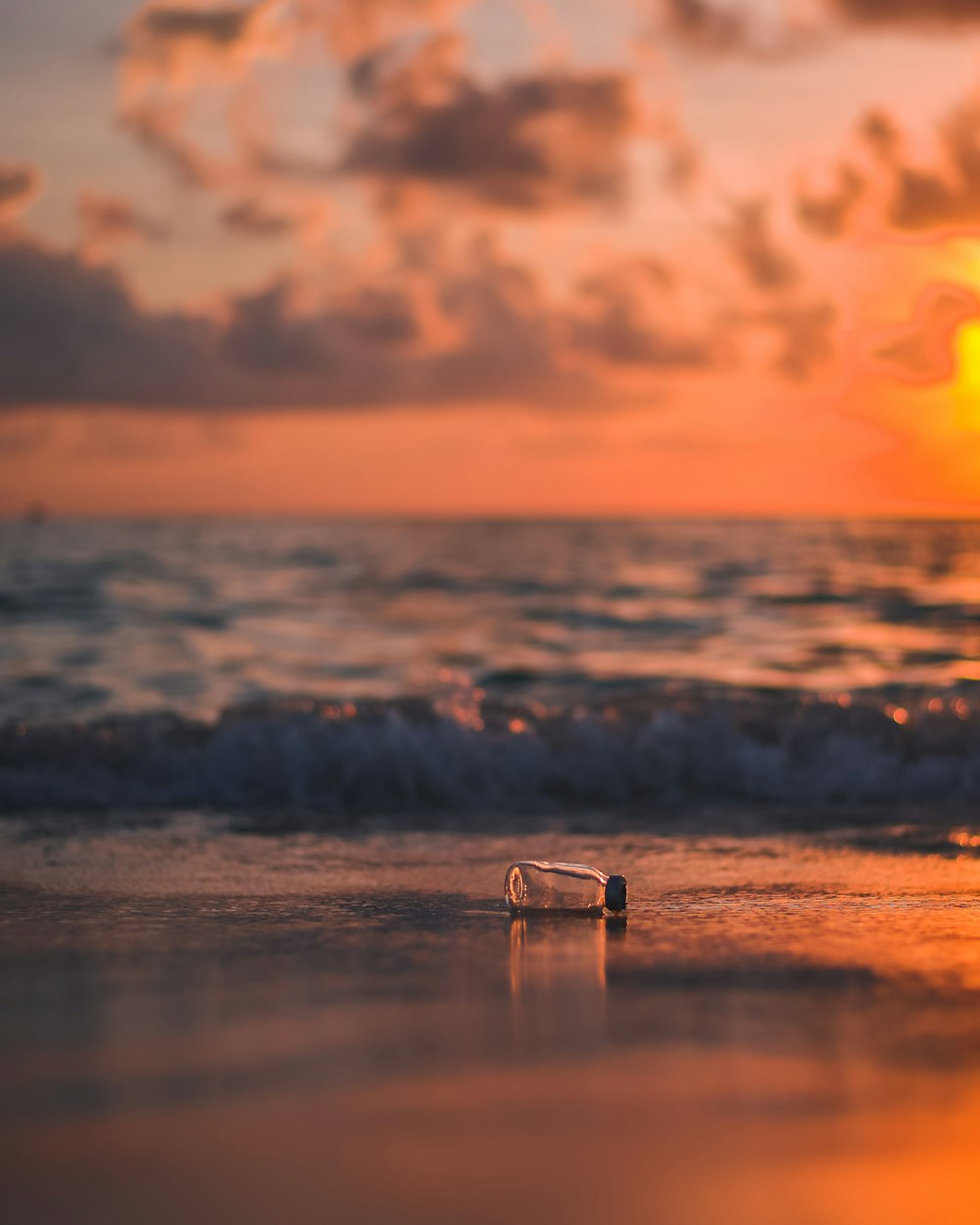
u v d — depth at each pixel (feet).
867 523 479.82
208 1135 6.57
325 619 75.97
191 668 51.65
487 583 110.32
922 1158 6.19
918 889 14.56
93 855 17.11
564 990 9.82
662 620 73.56
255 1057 7.96
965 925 12.46
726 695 26.81
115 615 76.95
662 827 19.85
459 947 11.52
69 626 69.87
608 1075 7.58
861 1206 5.60
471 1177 5.97
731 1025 8.75
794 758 23.76
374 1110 6.95
